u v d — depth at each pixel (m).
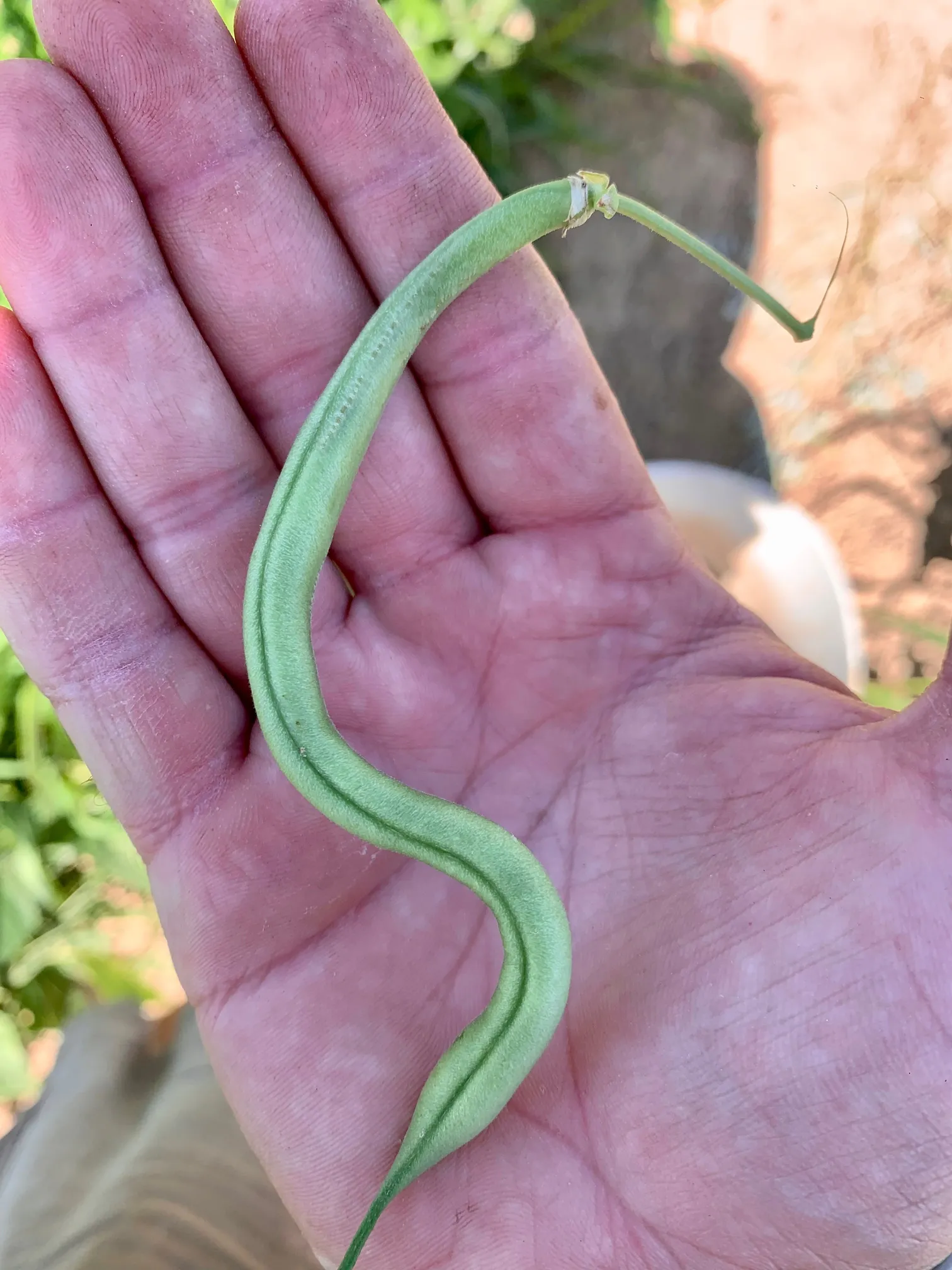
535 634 0.17
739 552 0.27
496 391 0.16
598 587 0.17
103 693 0.15
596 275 0.29
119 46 0.14
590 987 0.14
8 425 0.14
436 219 0.16
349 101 0.15
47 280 0.14
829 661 0.25
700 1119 0.13
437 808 0.13
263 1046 0.14
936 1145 0.12
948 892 0.12
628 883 0.15
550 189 0.15
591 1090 0.13
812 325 0.17
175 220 0.15
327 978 0.15
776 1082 0.12
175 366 0.15
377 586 0.17
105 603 0.15
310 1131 0.14
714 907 0.13
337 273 0.16
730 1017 0.13
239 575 0.16
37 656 0.15
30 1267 0.18
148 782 0.15
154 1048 0.26
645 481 0.17
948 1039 0.12
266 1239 0.19
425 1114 0.13
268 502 0.16
